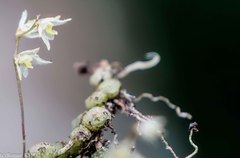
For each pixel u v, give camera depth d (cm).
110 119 23
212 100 64
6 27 58
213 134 61
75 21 65
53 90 56
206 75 65
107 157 23
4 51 55
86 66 30
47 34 23
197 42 66
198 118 63
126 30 67
